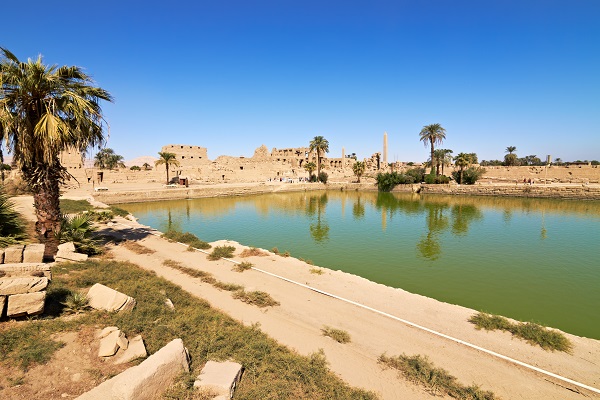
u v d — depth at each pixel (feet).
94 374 15.21
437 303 29.94
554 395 17.35
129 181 200.23
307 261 45.27
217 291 31.76
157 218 98.73
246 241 66.54
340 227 83.56
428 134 198.59
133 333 19.31
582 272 46.62
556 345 22.21
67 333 18.13
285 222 91.71
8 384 13.75
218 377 15.66
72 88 38.42
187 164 248.52
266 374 17.28
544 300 36.40
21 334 17.03
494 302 35.81
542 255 55.88
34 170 37.81
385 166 292.40
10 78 32.83
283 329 24.25
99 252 41.19
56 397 13.57
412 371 18.80
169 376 15.19
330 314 27.09
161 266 39.45
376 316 26.84
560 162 357.61
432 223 89.30
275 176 273.95
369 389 17.39
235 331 22.13
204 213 110.52
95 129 40.98
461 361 20.45
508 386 18.01
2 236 33.06
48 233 38.91
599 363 20.44
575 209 118.01
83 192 136.98
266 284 34.24
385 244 64.03
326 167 328.49
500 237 71.00
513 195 163.94
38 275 21.81
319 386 16.84
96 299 22.40
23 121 34.81
